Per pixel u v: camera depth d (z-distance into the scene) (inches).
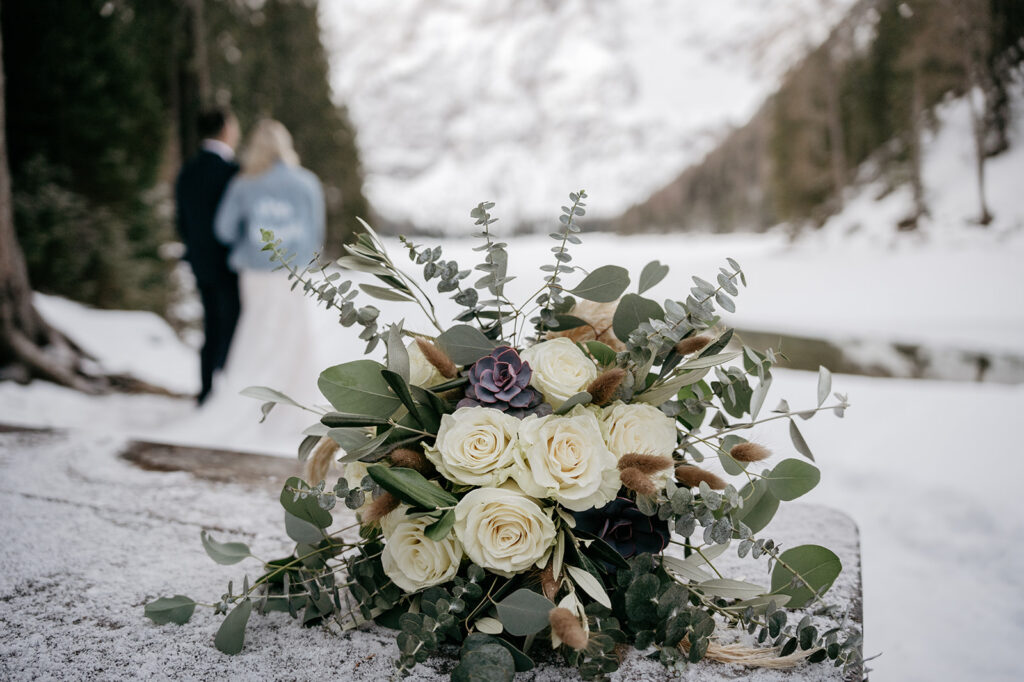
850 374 232.4
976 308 402.3
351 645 36.9
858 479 117.5
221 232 140.9
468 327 36.6
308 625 38.9
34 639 37.3
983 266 500.1
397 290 38.3
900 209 769.6
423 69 4808.1
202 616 39.9
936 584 84.7
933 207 733.9
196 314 289.7
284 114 555.5
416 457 34.3
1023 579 84.1
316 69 588.4
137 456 65.9
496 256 37.6
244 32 450.6
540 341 39.7
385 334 37.1
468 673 31.1
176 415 159.9
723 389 38.8
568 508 33.4
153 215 273.1
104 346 206.1
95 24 250.7
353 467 37.0
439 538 32.2
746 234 1733.5
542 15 4810.5
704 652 34.3
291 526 37.2
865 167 912.3
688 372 36.6
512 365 35.3
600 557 34.9
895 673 67.4
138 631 38.2
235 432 141.7
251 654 36.1
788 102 1020.5
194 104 324.5
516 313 39.1
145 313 250.1
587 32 4623.5
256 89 478.0
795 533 51.3
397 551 34.5
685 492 32.8
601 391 34.2
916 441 129.3
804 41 2126.0
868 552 94.3
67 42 239.1
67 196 238.4
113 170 253.3
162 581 43.8
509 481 34.4
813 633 34.1
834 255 711.1
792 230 950.4
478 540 32.7
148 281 272.2
